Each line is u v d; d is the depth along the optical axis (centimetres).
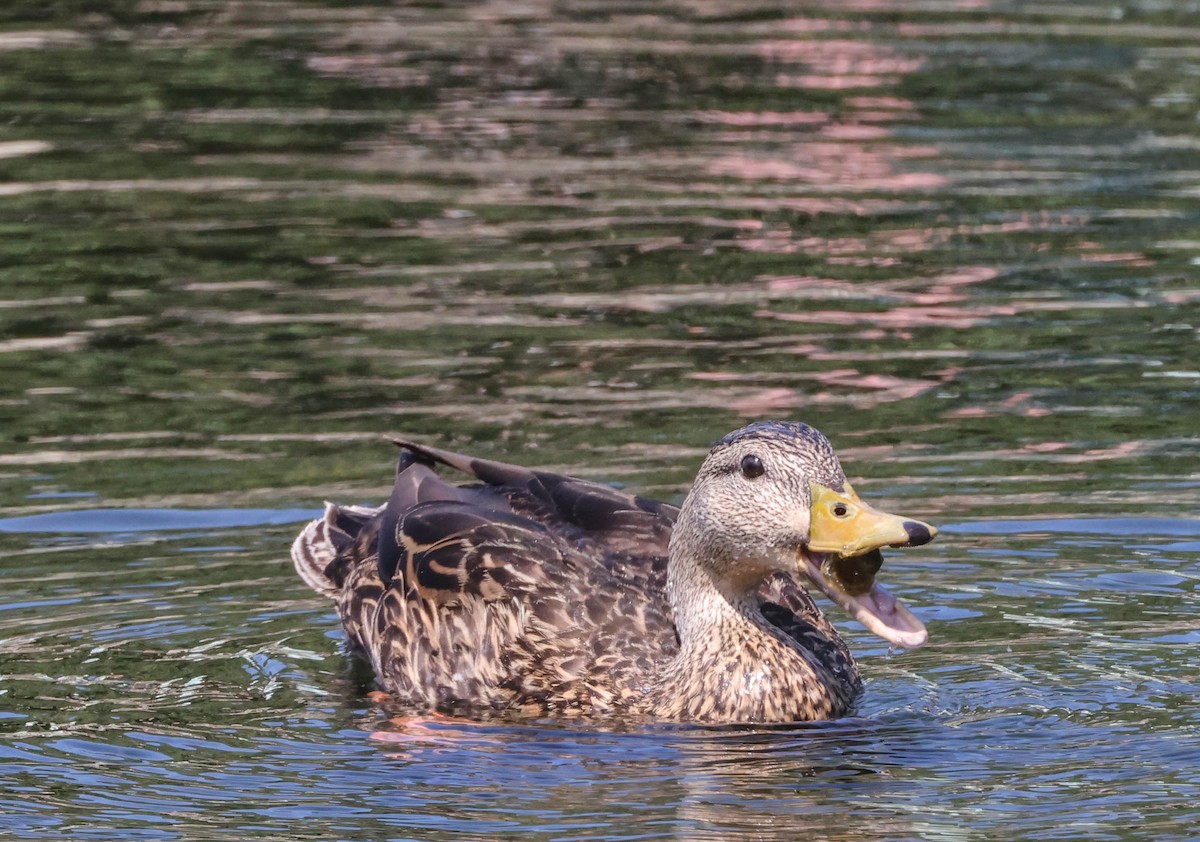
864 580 986
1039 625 1129
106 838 855
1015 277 1856
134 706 1025
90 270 1864
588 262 1900
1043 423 1463
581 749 980
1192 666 1062
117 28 2948
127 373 1588
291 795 908
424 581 1096
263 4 3156
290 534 1277
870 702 1039
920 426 1457
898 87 2661
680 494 1298
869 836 850
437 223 2036
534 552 1093
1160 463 1377
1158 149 2342
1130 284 1833
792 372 1585
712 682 1022
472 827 864
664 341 1669
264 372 1588
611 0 3256
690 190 2173
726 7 3206
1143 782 908
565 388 1545
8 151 2295
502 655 1062
